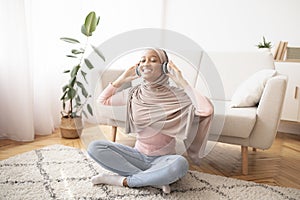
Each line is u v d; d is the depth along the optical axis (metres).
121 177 1.44
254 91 1.89
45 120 2.42
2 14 2.14
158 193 1.39
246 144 1.70
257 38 2.92
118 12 3.00
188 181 1.54
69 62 2.75
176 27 3.19
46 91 2.45
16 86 2.18
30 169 1.62
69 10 2.71
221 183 1.53
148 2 3.10
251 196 1.40
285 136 2.74
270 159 2.05
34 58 2.37
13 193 1.33
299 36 2.78
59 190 1.38
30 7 2.24
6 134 2.28
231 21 2.99
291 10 2.79
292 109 2.55
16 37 2.15
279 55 2.65
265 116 1.65
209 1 3.04
